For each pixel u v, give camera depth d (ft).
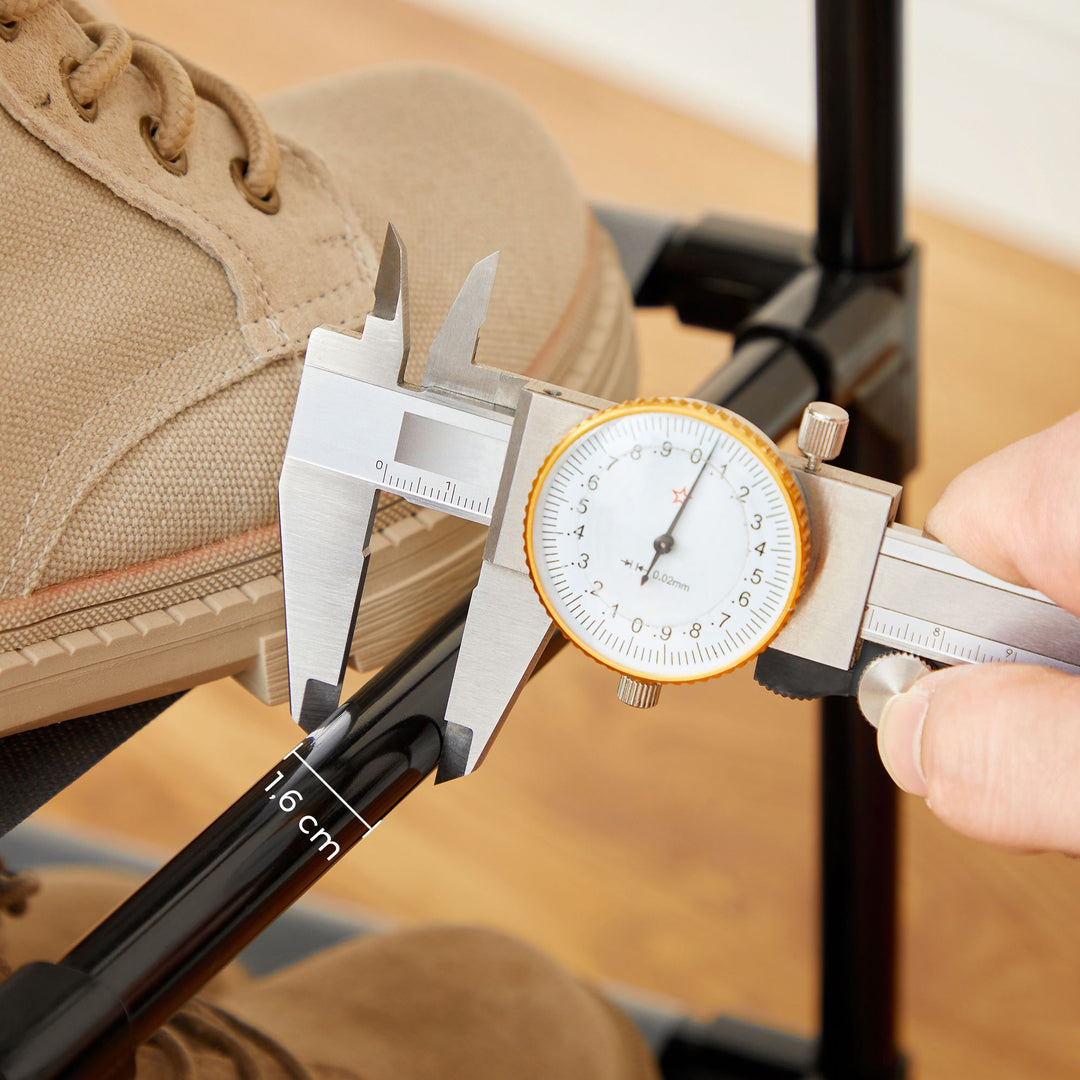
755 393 1.61
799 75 4.30
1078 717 1.23
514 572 1.37
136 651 1.48
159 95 1.52
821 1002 2.06
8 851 2.28
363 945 1.77
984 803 1.25
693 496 1.32
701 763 2.84
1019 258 3.96
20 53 1.44
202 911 1.30
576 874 2.66
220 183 1.51
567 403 1.34
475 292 1.35
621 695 1.38
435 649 1.39
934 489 3.15
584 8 4.61
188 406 1.47
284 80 4.25
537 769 2.82
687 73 4.50
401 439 1.37
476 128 1.70
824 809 1.90
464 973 1.72
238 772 2.79
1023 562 1.26
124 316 1.45
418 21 4.69
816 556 1.32
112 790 2.74
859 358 1.71
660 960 2.54
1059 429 1.24
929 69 4.08
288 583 1.42
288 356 1.49
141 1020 1.28
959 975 2.53
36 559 1.43
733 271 1.86
